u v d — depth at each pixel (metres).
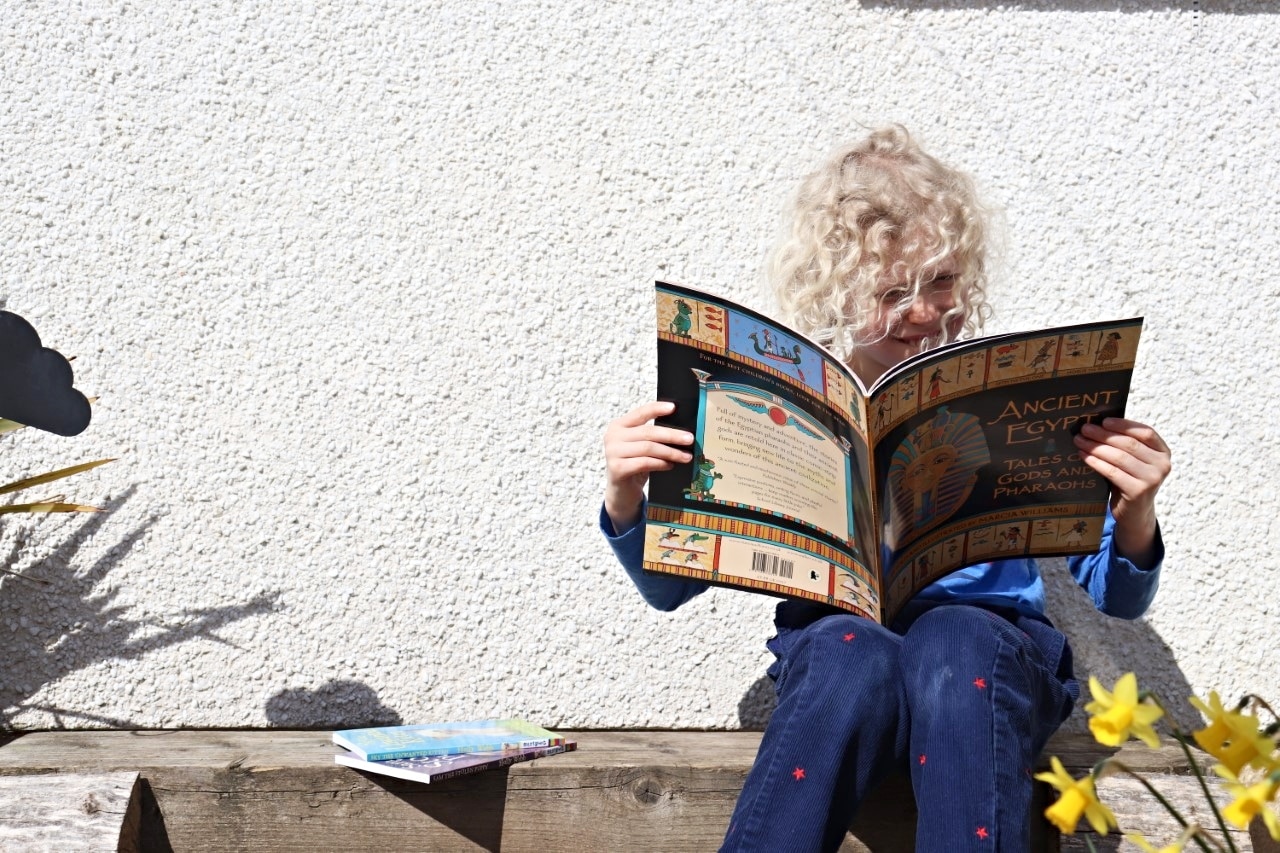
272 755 1.90
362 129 2.34
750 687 2.29
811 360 1.65
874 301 1.88
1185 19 2.44
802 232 1.99
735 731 2.28
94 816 1.73
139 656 2.20
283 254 2.31
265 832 1.81
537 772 1.84
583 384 2.33
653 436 1.64
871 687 1.52
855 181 1.94
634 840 1.84
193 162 2.31
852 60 2.41
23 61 2.30
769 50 2.41
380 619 2.25
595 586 2.29
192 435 2.26
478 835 1.82
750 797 1.49
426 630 2.26
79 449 2.23
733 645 2.29
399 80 2.35
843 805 1.50
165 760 1.87
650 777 1.85
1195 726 2.32
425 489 2.29
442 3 2.37
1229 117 2.43
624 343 2.35
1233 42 2.44
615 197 2.37
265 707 2.21
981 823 1.41
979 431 1.66
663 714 2.28
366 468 2.28
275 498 2.26
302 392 2.29
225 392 2.27
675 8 2.40
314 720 2.22
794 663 1.60
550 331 2.34
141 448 2.25
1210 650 2.33
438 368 2.31
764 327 1.65
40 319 2.26
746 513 1.63
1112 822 0.87
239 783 1.81
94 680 2.19
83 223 2.28
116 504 2.23
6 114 2.29
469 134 2.36
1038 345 1.60
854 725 1.50
